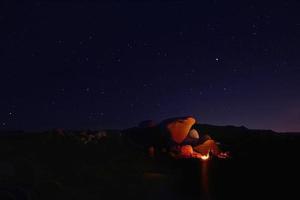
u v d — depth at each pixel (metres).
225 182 8.21
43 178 8.19
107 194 7.58
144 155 10.89
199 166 9.56
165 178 8.59
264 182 8.06
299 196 7.23
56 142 11.00
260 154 10.22
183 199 7.39
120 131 13.54
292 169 8.71
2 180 7.83
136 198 7.42
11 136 11.61
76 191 7.59
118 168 9.37
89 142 11.39
